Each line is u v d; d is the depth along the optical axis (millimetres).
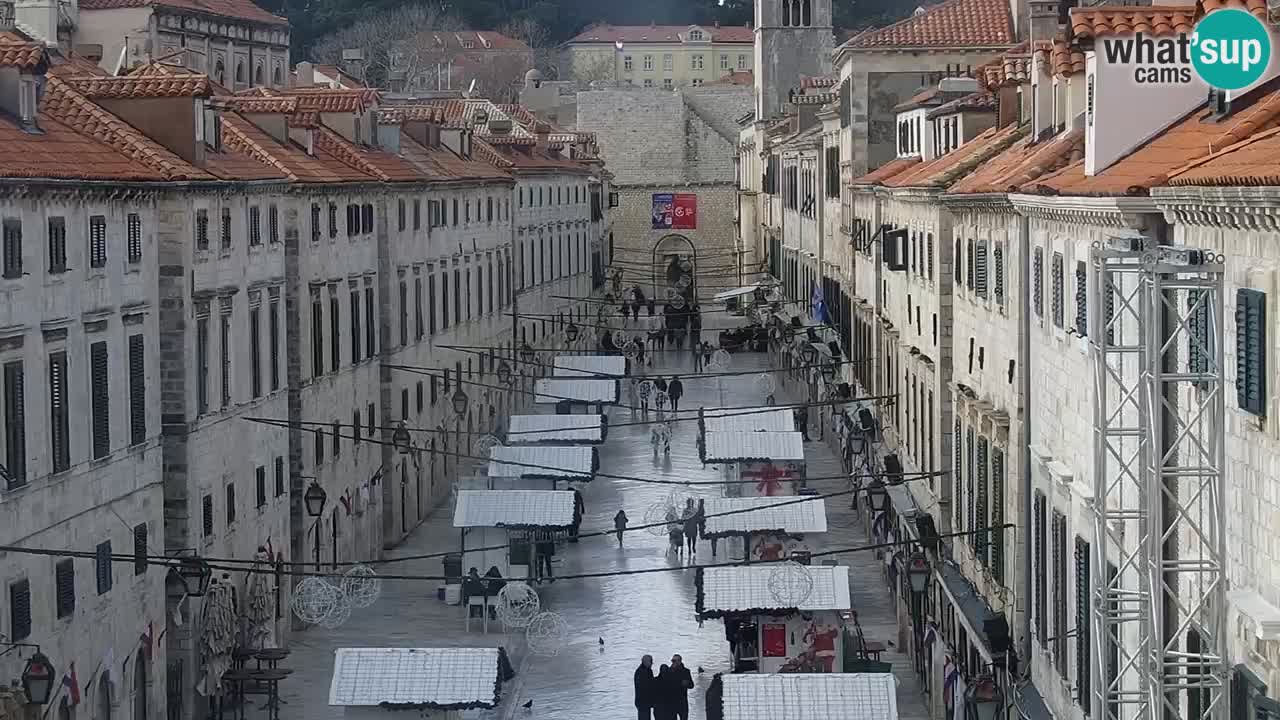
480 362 104125
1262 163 23500
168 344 52344
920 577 49656
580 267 151750
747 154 173125
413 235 85938
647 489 89938
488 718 54188
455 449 95000
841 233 98250
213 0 131000
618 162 182750
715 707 46375
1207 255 25453
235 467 57688
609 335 134375
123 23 113062
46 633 41906
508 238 115000
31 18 81875
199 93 54281
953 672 48281
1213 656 25156
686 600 69375
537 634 63062
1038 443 40969
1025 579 42188
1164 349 26281
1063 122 45594
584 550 77375
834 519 82000
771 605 53875
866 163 92000
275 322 62938
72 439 43906
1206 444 26578
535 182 128125
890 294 74375
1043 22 64312
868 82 91750
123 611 47438
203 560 44938
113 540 46719
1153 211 29359
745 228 172125
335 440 70562
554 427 88312
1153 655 26281
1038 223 40625
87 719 44500
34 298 41625
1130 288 31250
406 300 84062
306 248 66500
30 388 41344
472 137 116625
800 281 126438
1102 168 34219
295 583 65062
